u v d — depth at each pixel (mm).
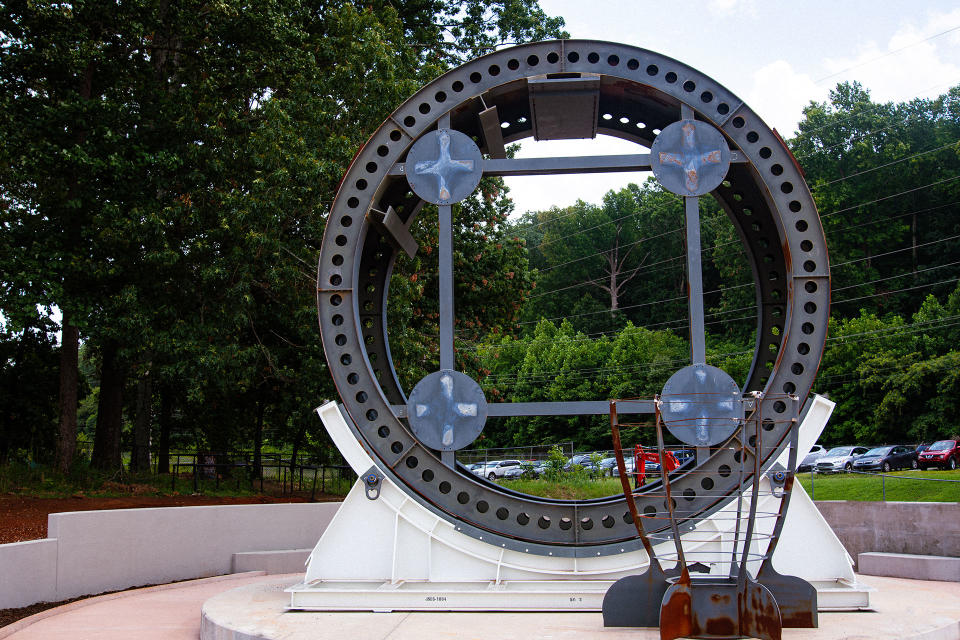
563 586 8156
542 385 57688
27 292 16625
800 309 8578
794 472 7137
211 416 28031
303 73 19922
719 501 8336
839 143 60312
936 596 9047
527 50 9375
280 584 10242
